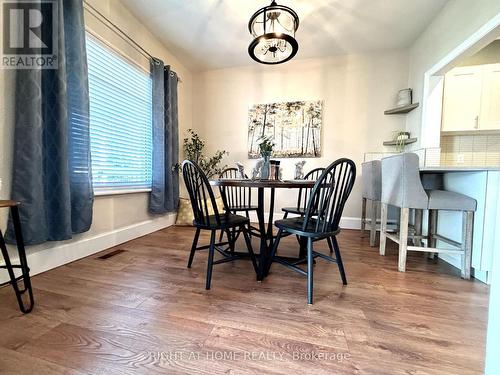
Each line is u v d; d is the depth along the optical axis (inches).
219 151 153.8
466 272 69.2
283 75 142.4
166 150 124.0
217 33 115.2
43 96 66.4
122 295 57.5
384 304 55.0
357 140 134.0
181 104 146.7
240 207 99.1
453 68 104.3
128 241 104.2
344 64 133.9
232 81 150.1
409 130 124.0
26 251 65.6
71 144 74.2
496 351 30.2
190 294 58.6
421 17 101.3
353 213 136.3
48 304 53.0
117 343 41.1
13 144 60.7
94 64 87.0
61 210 68.6
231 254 77.9
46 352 38.9
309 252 57.7
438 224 87.0
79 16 73.2
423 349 40.8
